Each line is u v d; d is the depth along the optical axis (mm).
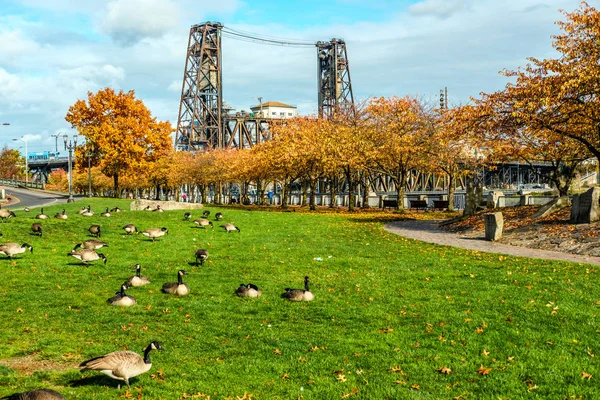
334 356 12219
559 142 42188
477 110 34969
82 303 16328
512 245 28375
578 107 32625
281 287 19078
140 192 131625
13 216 33438
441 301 16594
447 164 59188
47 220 33094
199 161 94562
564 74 30719
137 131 70938
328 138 59406
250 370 11328
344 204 81625
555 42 32469
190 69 145875
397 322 14758
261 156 69312
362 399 9984
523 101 31828
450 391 10305
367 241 31125
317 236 33125
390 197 75562
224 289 18766
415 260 24156
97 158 76812
